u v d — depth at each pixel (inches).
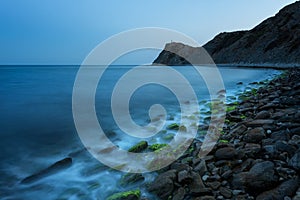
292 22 2100.1
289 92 427.8
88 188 174.9
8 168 217.6
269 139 197.5
